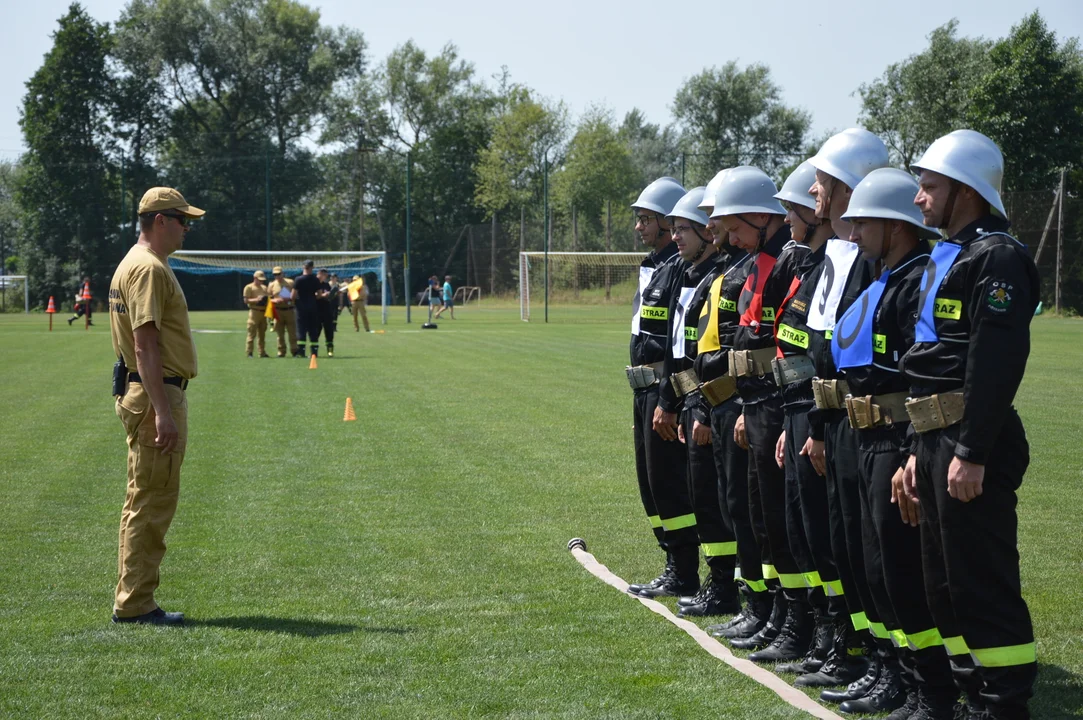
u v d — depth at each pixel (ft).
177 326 19.25
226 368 73.26
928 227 13.29
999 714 12.78
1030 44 150.30
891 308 13.75
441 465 35.94
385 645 17.94
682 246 19.63
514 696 15.57
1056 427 41.55
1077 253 142.00
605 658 17.30
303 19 245.24
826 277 15.28
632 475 34.01
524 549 24.89
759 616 18.95
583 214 247.29
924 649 14.23
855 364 14.12
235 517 28.35
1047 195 143.23
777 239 17.93
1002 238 12.26
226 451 38.91
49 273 212.23
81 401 54.13
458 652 17.58
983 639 12.67
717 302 18.62
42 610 20.15
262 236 226.79
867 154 15.44
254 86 238.27
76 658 17.30
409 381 63.57
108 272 214.28
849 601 15.92
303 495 31.19
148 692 15.78
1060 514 27.17
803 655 17.72
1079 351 80.69
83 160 215.31
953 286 12.57
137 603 19.29
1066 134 151.94
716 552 20.24
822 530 16.24
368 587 21.76
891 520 13.93
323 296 82.12
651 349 21.30
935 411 12.64
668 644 18.02
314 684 16.08
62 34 215.72
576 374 67.56
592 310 192.75
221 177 223.92
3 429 44.27
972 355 12.09
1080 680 16.02
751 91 253.03
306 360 80.18
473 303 231.09
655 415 20.61
